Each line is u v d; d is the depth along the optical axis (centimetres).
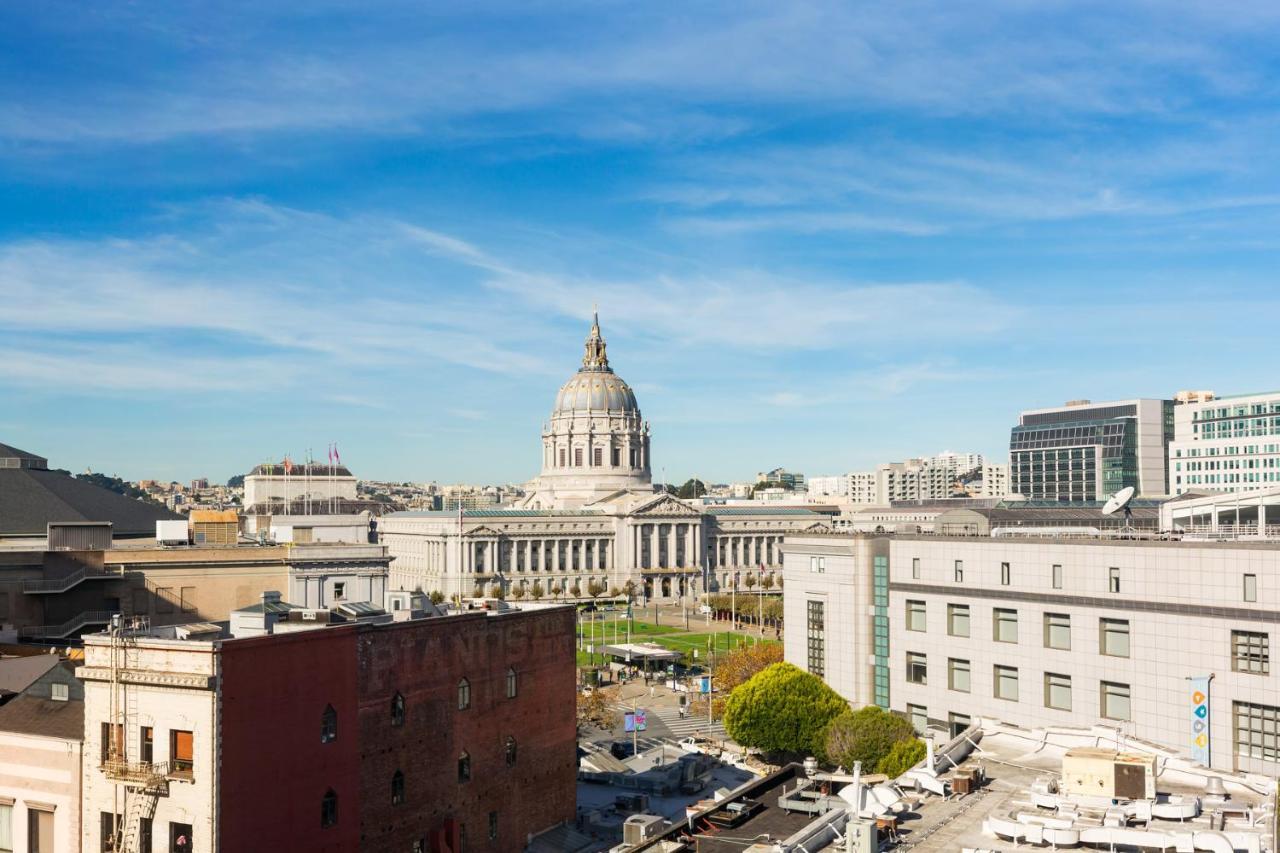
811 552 12925
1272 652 8212
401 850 8450
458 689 9112
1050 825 4984
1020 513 15300
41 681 8038
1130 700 9212
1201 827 5019
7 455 17725
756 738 12375
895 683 11619
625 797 12431
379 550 16625
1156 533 10375
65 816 7412
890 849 5034
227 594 15238
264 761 7244
